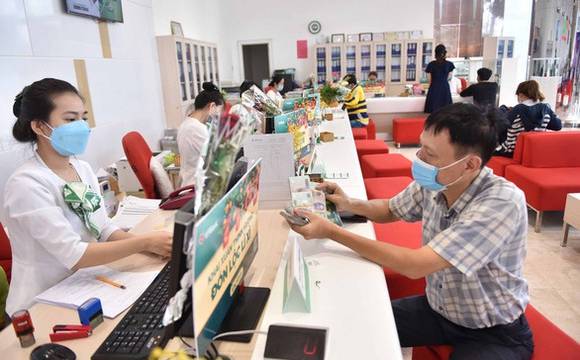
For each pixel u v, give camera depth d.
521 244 1.18
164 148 4.95
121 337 0.99
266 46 10.02
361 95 5.86
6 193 1.34
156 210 1.97
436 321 1.40
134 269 1.37
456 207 1.22
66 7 3.15
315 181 1.78
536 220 3.35
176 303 0.75
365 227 1.55
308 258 1.30
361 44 9.17
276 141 1.72
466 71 8.97
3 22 2.56
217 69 7.39
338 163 2.63
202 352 0.81
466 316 1.25
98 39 3.69
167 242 1.39
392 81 9.39
